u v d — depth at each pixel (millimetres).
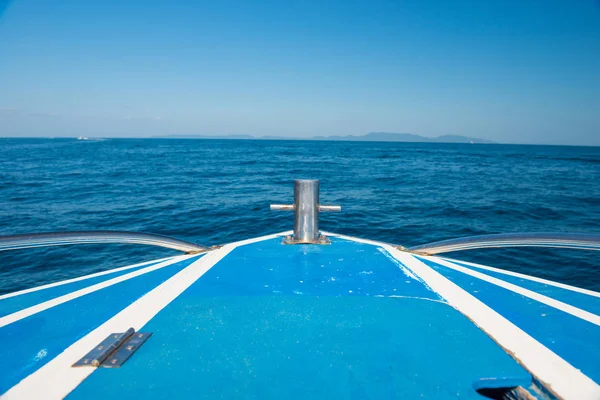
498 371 1400
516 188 19844
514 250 8094
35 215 12000
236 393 1267
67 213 12383
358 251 3258
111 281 2559
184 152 64625
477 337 1668
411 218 11758
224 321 1831
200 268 2727
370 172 29297
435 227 10594
